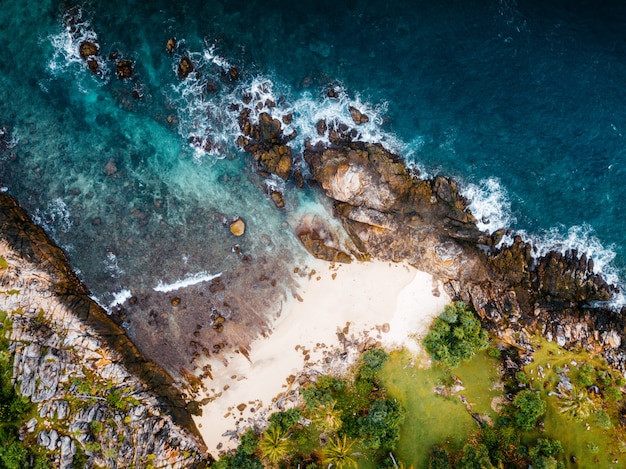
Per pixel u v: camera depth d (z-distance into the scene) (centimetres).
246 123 4128
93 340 3975
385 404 4059
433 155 4138
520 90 4103
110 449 3812
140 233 4175
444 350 4078
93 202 4138
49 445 3631
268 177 4191
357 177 3934
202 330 4209
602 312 4172
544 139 4125
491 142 4131
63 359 3812
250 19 4069
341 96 4125
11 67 4022
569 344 4119
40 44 4012
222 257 4216
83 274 4119
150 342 4184
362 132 4150
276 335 4228
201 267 4212
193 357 4209
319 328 4241
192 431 4159
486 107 4119
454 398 4203
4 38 3997
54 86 4066
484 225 4156
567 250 4178
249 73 4112
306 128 4141
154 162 4178
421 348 4231
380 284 4253
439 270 4216
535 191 4169
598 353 4097
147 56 4072
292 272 4244
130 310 4169
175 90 4125
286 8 4069
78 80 4075
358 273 4247
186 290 4209
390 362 4228
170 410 4134
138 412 4006
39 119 4075
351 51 4100
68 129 4103
